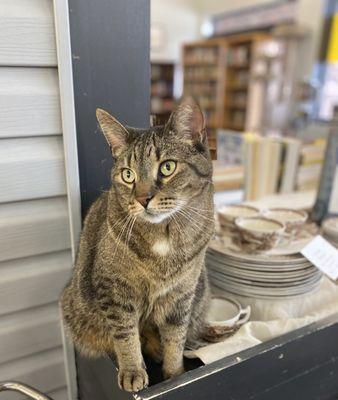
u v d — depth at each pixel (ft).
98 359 2.54
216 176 5.89
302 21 16.08
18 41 2.27
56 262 2.84
